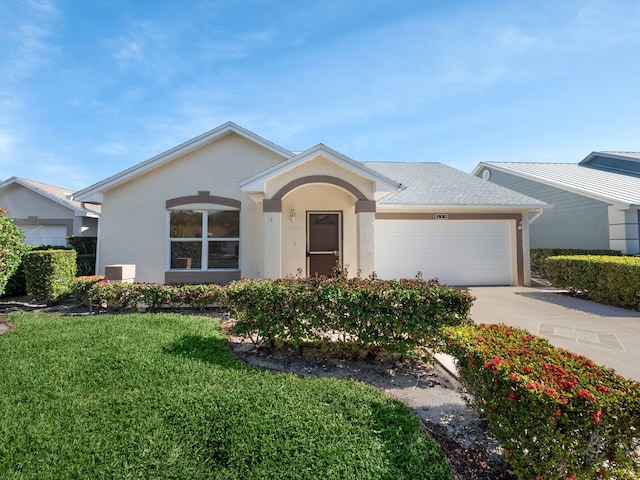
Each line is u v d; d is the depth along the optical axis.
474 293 11.91
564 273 11.51
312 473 2.74
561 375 2.76
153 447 2.99
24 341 5.61
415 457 2.95
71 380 4.21
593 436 2.41
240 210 11.38
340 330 5.28
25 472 2.68
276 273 9.03
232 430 3.21
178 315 7.56
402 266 13.60
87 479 2.63
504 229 14.00
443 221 13.77
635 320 8.13
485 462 3.08
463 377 3.60
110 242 11.15
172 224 11.34
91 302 8.35
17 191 17.97
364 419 3.46
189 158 11.41
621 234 14.20
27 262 8.78
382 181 9.20
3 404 3.64
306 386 4.20
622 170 19.84
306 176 9.24
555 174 19.41
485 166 22.98
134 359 4.84
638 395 2.50
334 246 11.48
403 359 5.45
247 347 5.95
